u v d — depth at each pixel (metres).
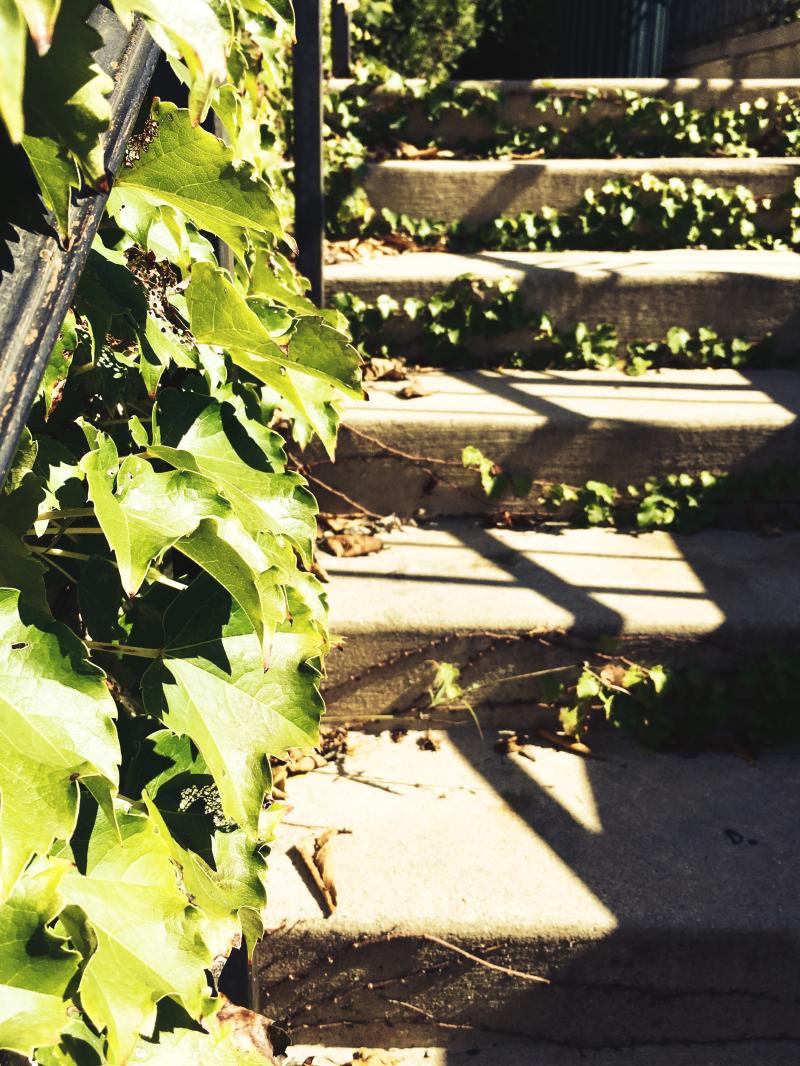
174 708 1.00
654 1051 1.81
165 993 0.88
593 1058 1.79
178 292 1.31
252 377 1.51
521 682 2.23
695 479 2.69
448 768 2.12
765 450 2.68
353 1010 1.78
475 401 2.78
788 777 2.13
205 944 0.93
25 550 0.88
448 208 3.62
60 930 0.84
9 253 0.70
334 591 2.28
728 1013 1.79
